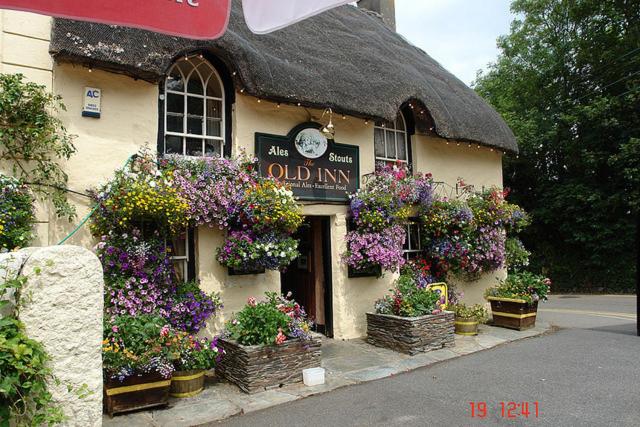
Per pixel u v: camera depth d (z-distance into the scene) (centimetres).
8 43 488
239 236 582
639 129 1478
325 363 595
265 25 351
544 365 581
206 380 533
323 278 756
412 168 878
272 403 453
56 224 501
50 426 252
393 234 736
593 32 1705
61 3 306
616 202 1534
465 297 916
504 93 2034
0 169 473
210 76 646
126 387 419
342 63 780
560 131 1733
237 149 634
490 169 1025
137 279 514
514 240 1015
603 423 393
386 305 697
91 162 527
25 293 263
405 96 773
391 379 532
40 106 477
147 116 571
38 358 249
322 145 719
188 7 334
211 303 563
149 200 487
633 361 594
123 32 520
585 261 1702
